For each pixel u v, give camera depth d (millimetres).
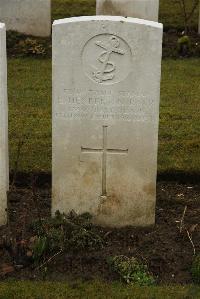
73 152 2924
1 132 2859
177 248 2826
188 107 4418
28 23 5652
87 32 2783
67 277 2666
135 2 5375
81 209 2992
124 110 2867
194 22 6000
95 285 2609
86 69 2826
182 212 3166
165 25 5961
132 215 2994
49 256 2748
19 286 2594
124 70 2822
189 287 2600
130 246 2844
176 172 3510
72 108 2869
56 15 6078
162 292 2562
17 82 4855
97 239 2814
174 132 3986
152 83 2828
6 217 2975
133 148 2910
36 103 4465
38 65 5211
